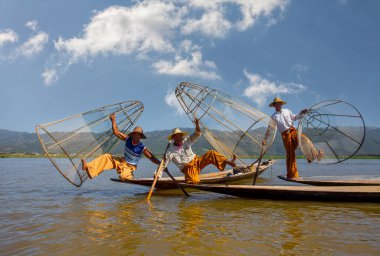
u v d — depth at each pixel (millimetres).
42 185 9203
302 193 6062
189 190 8078
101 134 7934
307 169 17953
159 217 4754
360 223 4371
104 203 6070
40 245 3438
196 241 3562
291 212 5129
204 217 4758
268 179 10922
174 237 3709
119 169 7086
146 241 3557
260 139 7648
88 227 4156
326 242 3531
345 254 3178
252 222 4430
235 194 6422
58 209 5414
